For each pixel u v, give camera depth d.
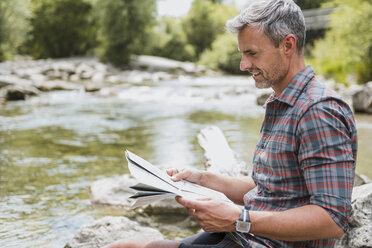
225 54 32.66
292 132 1.33
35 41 29.89
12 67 20.45
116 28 25.92
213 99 12.28
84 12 29.86
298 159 1.32
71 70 19.70
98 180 3.77
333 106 1.27
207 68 31.30
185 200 1.33
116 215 3.17
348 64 12.95
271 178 1.41
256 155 1.52
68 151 5.41
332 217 1.21
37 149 5.50
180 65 28.25
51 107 10.08
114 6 25.80
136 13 26.53
